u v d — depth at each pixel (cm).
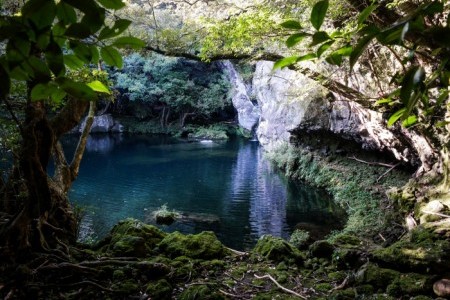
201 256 464
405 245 440
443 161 815
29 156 346
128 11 896
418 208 825
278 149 2064
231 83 3253
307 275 434
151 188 1756
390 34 78
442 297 357
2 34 72
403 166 1326
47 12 73
